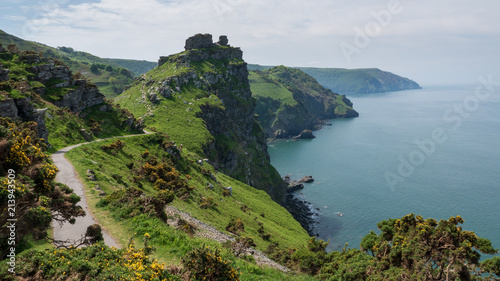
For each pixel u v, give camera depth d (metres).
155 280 16.84
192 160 123.12
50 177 24.03
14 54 105.62
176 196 70.44
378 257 35.72
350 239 120.94
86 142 83.38
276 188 178.88
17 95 68.50
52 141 73.50
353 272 33.94
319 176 198.50
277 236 86.62
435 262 32.25
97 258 17.52
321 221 137.38
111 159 77.50
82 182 47.03
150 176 78.56
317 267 46.19
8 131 24.73
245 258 34.97
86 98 108.56
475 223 123.44
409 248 31.14
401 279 29.02
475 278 30.75
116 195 37.84
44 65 101.19
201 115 175.25
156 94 174.88
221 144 181.00
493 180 167.75
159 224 31.20
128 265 17.50
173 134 147.00
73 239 27.00
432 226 34.00
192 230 40.53
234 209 94.50
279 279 28.16
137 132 114.31
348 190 169.38
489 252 29.50
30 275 15.13
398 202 148.12
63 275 15.27
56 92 97.75
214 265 20.44
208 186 105.31
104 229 29.55
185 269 20.22
